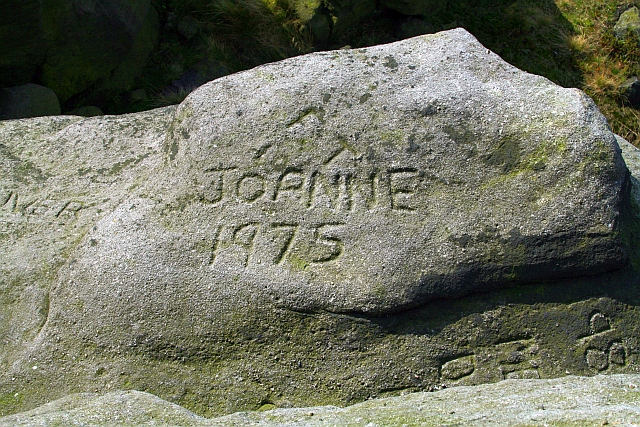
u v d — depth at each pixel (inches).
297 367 85.4
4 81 147.9
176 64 180.1
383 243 86.7
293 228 88.7
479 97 91.7
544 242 86.4
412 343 85.6
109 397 74.9
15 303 93.2
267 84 94.9
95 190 103.5
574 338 87.0
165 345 86.7
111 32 156.3
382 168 89.6
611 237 86.8
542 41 206.7
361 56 96.5
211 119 93.8
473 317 86.6
